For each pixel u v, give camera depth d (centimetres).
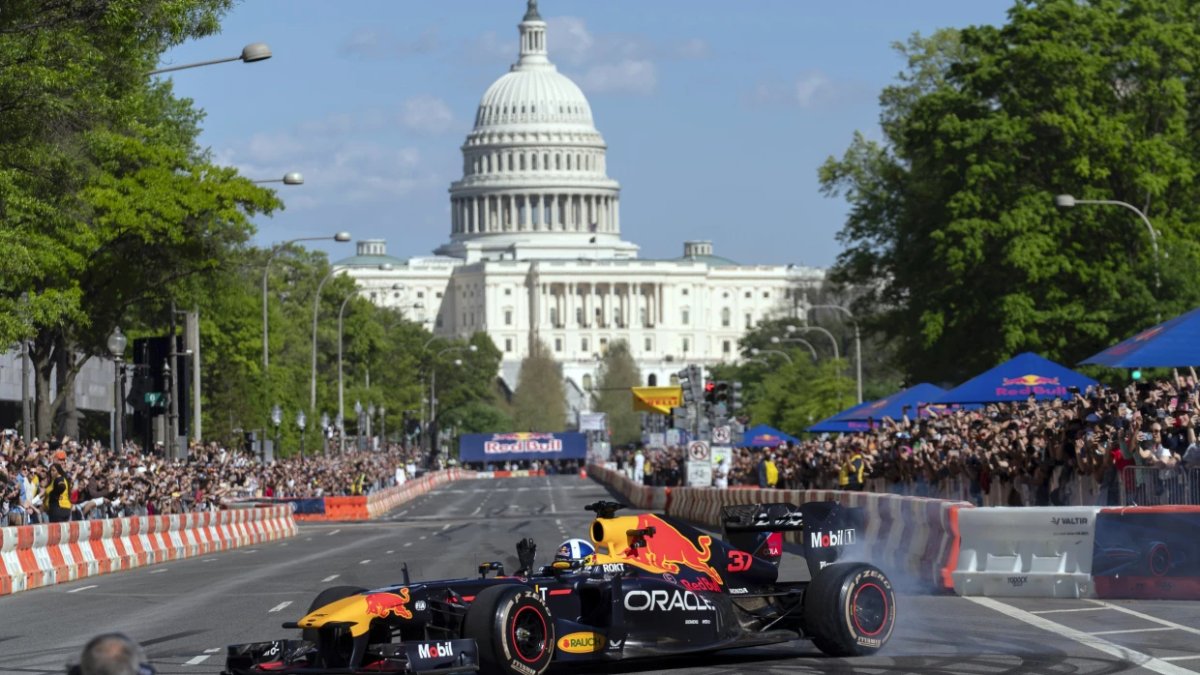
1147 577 1845
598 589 1272
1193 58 5694
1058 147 5653
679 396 11025
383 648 1155
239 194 4866
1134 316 5119
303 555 3578
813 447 4975
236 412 7662
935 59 7700
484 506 7744
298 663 1181
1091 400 2756
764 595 1388
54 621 1984
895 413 4750
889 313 6844
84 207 3678
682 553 1352
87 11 2894
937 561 2042
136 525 3381
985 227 5581
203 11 3006
